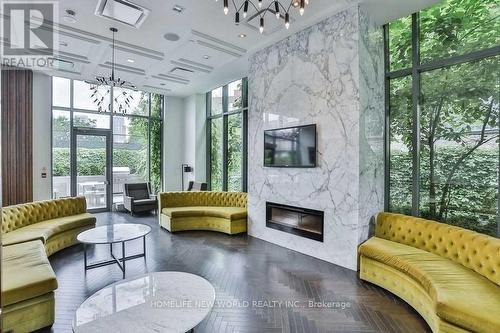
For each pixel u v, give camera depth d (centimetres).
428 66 396
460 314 216
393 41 442
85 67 629
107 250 475
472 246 295
